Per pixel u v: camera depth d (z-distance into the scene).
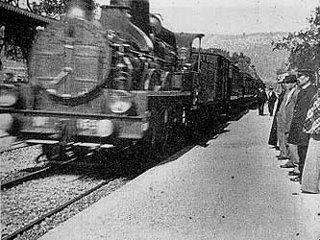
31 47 9.12
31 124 8.87
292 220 5.95
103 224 5.46
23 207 6.55
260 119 25.81
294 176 8.84
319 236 5.37
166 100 10.84
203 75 16.02
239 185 7.85
